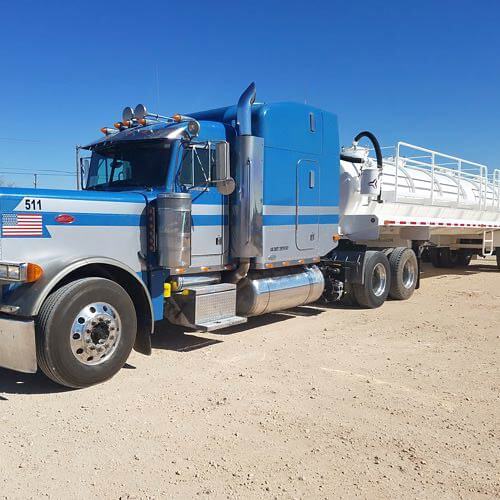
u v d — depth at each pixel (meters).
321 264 9.94
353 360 6.38
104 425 4.41
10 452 3.91
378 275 10.24
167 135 6.49
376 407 4.86
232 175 7.20
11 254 5.30
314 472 3.65
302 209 8.23
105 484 3.47
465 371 5.96
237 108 7.12
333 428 4.38
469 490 3.45
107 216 6.02
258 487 3.45
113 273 6.05
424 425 4.47
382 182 11.05
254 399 5.02
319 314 9.39
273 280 7.90
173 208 6.17
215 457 3.86
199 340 7.34
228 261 7.27
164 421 4.50
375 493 3.39
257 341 7.29
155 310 6.47
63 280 5.50
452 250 18.27
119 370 5.84
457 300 11.07
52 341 5.02
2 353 5.12
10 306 5.09
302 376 5.73
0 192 5.27
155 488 3.43
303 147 8.18
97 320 5.35
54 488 3.42
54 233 5.59
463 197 14.47
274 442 4.11
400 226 11.23
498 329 8.14
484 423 4.53
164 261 6.25
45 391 5.22
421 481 3.55
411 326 8.35
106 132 7.43
